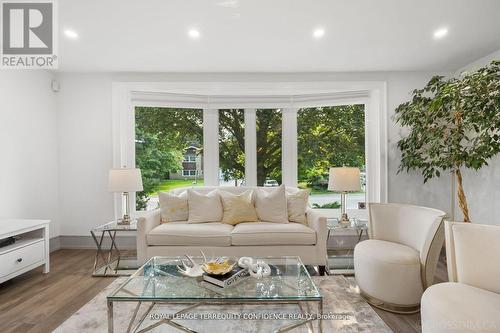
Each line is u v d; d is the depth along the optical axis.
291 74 3.68
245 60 3.26
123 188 2.98
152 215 2.89
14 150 3.04
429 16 2.36
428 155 3.14
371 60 3.28
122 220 3.06
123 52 3.01
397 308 2.05
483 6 2.21
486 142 2.50
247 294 1.59
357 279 2.31
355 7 2.22
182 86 3.66
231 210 3.06
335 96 3.84
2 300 2.24
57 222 3.62
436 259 2.06
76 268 2.94
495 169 2.99
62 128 3.65
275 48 2.95
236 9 2.24
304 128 3.97
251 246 2.71
